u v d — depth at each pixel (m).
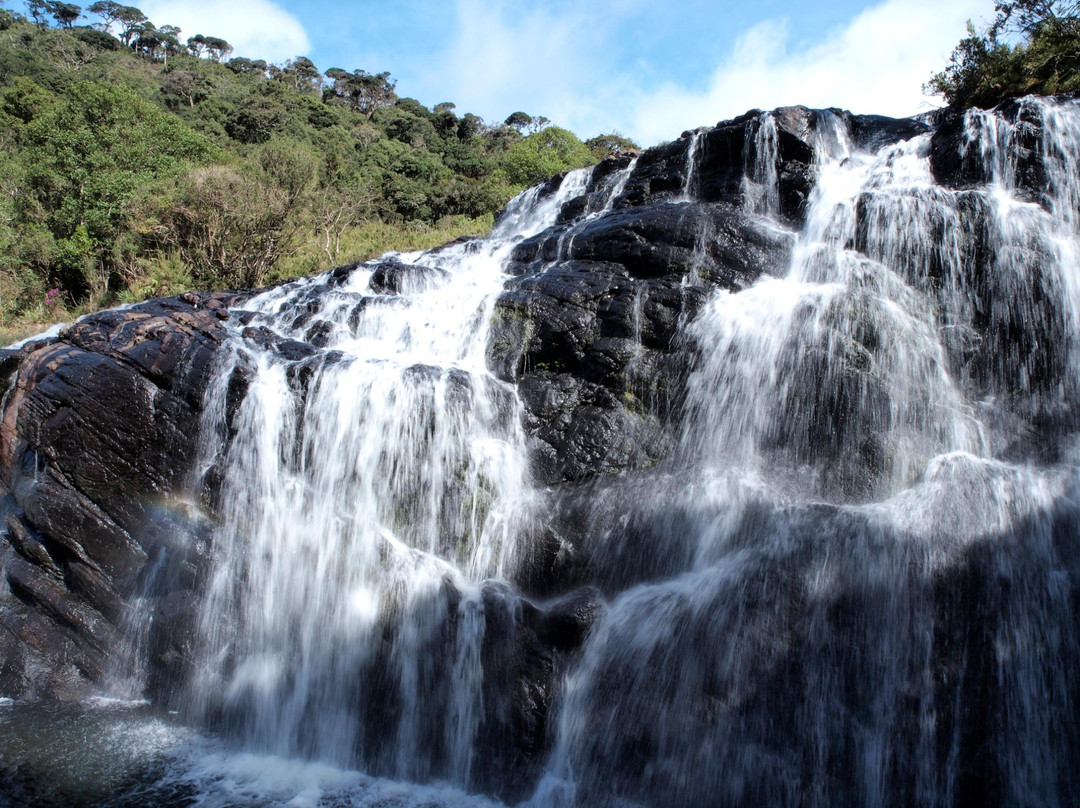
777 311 6.03
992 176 6.86
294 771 5.17
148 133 19.59
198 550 5.79
